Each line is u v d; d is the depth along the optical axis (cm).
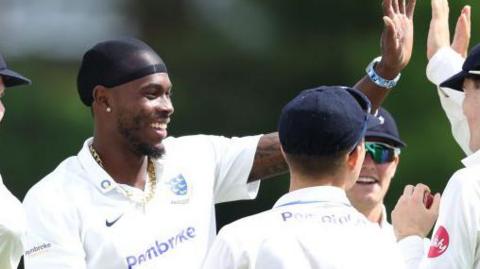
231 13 6544
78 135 6022
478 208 1895
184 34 6662
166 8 6794
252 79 6331
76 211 1942
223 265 1750
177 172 2006
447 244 1903
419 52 5619
